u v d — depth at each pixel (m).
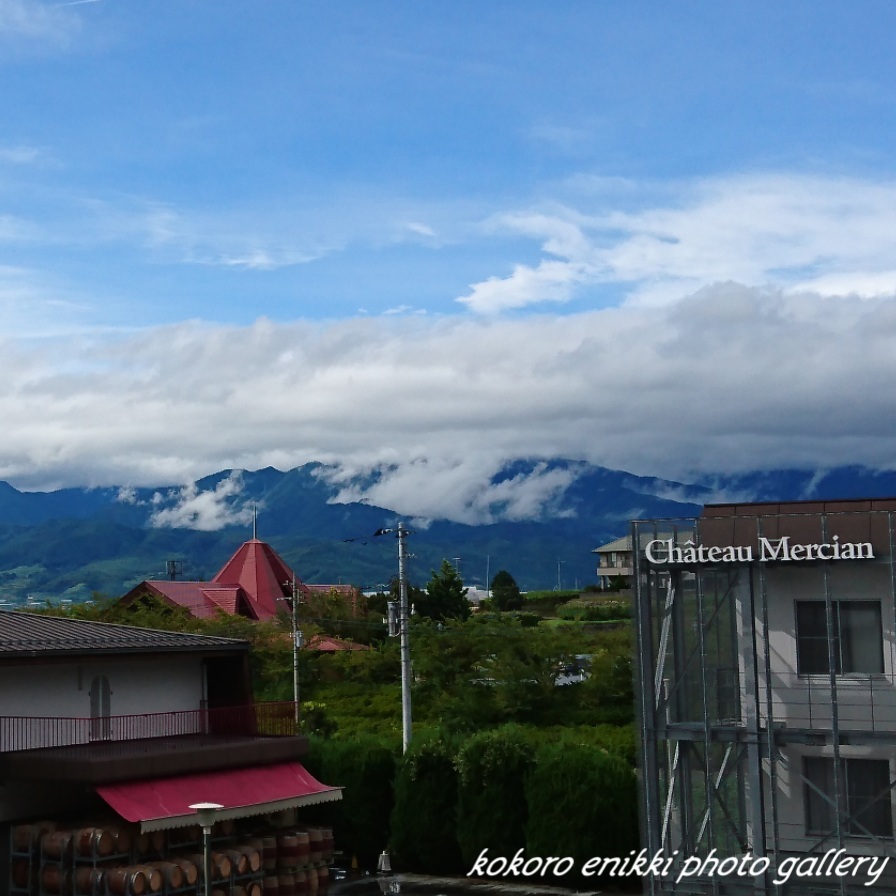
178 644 42.34
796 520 34.03
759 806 33.34
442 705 77.00
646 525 35.44
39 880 36.06
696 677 35.22
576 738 47.16
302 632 92.50
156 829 35.41
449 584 125.94
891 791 33.78
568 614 131.38
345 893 42.34
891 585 32.94
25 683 38.59
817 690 34.31
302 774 42.41
